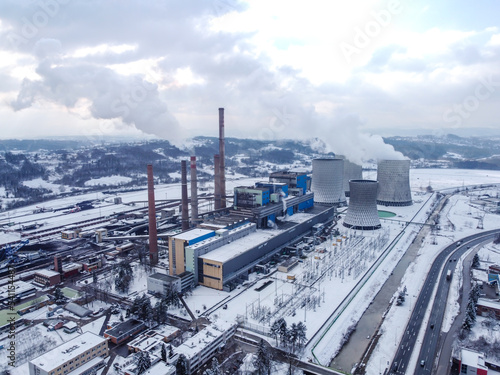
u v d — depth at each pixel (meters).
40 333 101.44
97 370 85.56
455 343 94.00
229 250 140.75
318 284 132.88
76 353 84.19
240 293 125.75
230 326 98.19
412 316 109.75
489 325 101.94
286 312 111.38
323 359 89.12
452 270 147.88
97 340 89.81
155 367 80.81
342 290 127.81
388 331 101.69
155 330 101.88
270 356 85.62
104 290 127.81
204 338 91.75
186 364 82.12
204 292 126.75
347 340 98.38
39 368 78.75
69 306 114.88
